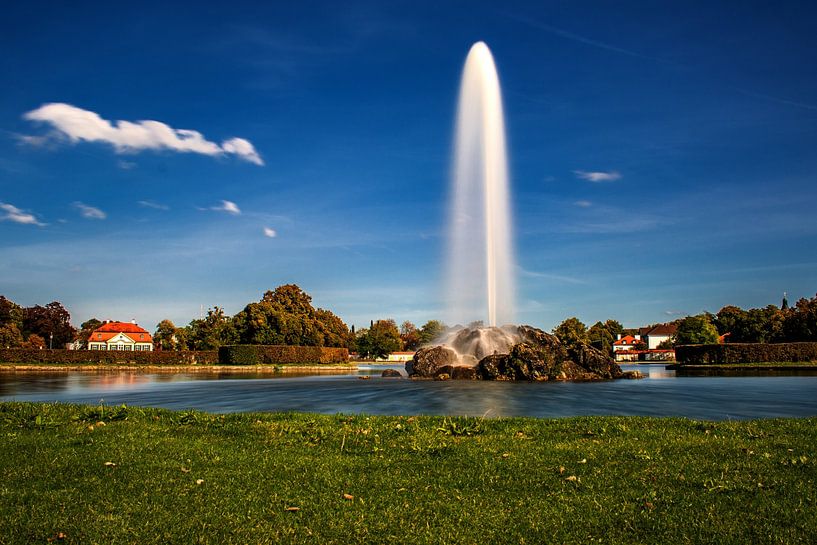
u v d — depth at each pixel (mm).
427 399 24766
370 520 8125
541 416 18906
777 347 68750
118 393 31266
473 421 14875
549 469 10367
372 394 27688
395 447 12156
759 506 8391
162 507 8547
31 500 8719
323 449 12094
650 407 21562
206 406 23203
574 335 109938
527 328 43000
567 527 7840
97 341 144125
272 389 32781
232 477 10023
